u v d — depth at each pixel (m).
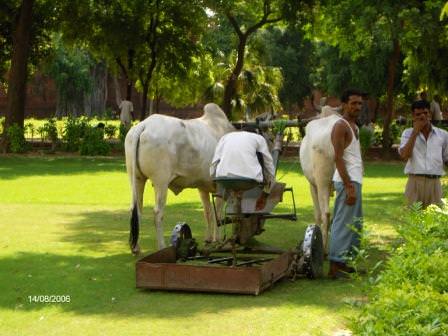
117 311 6.44
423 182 7.98
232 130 9.69
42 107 65.12
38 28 31.23
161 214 8.69
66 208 13.51
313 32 29.95
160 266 7.06
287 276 7.74
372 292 3.92
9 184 17.52
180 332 5.80
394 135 30.44
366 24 22.83
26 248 9.43
